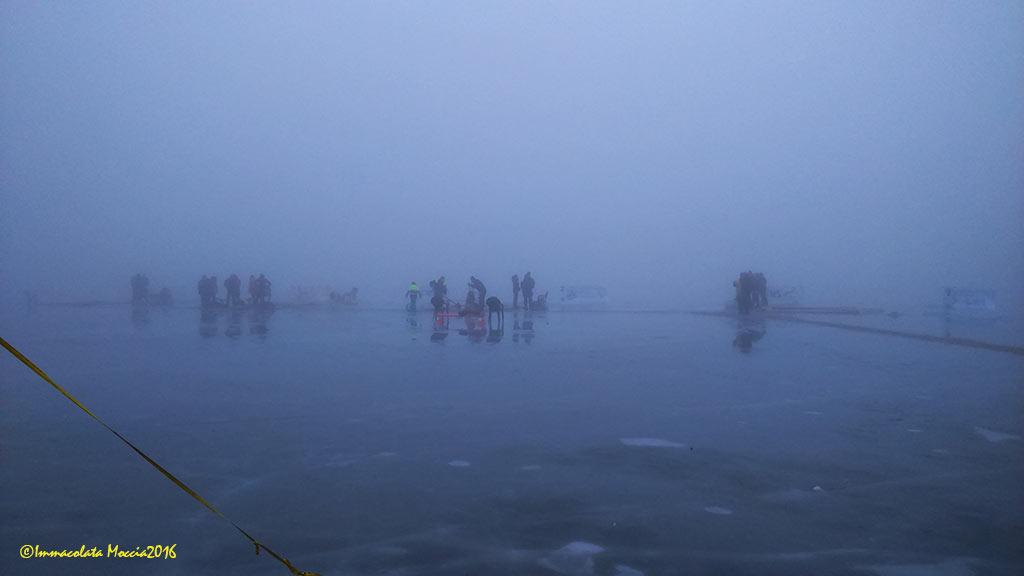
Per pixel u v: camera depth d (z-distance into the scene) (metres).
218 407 9.94
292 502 5.84
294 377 12.80
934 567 4.60
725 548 4.91
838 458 7.27
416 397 10.77
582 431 8.51
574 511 5.64
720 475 6.66
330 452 7.46
